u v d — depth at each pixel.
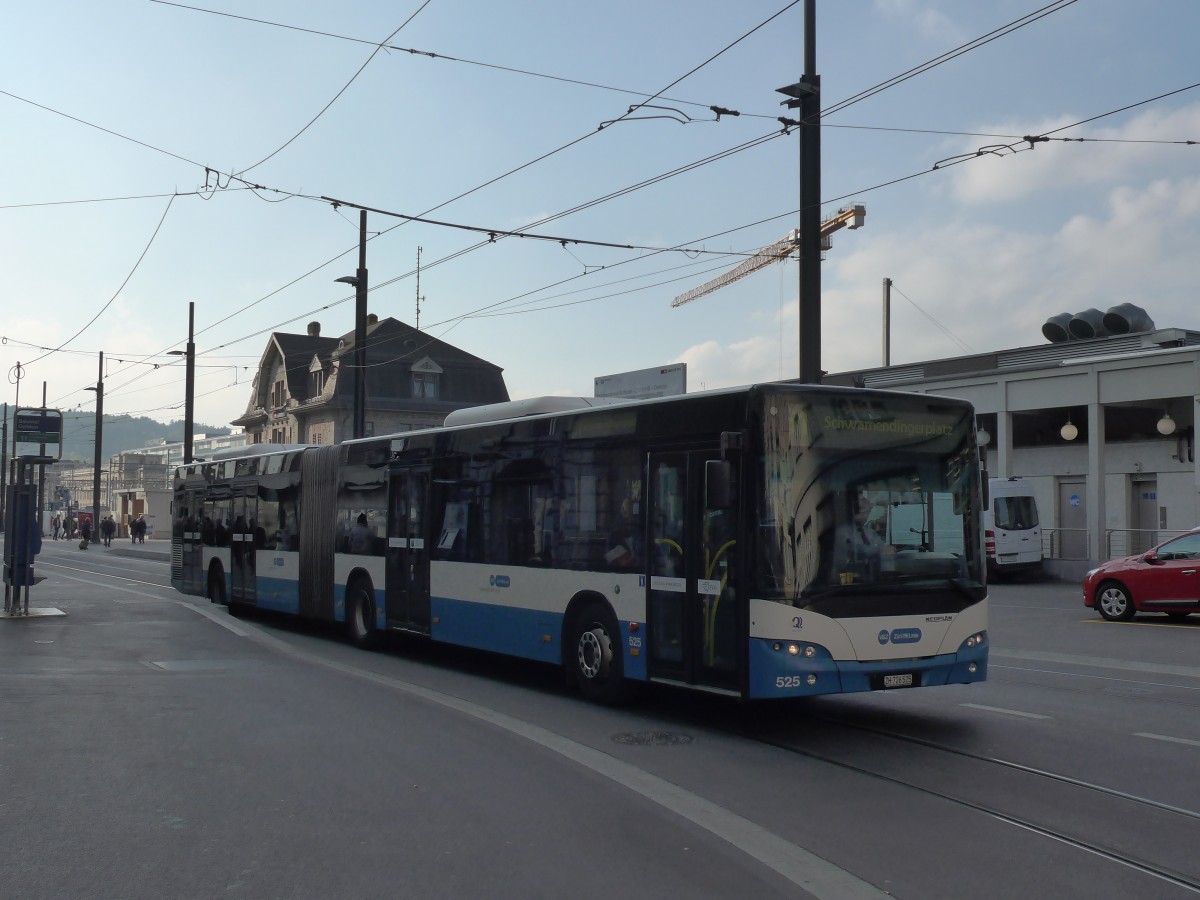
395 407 66.94
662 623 10.28
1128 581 19.12
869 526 9.51
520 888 5.54
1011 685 12.39
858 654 9.24
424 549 14.49
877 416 9.74
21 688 11.84
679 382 34.72
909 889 5.57
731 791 7.65
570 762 8.43
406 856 6.05
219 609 21.97
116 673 13.14
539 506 12.21
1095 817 6.92
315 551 17.84
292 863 5.92
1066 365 31.17
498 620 12.78
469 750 8.86
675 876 5.73
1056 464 34.69
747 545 9.29
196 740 9.17
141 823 6.66
